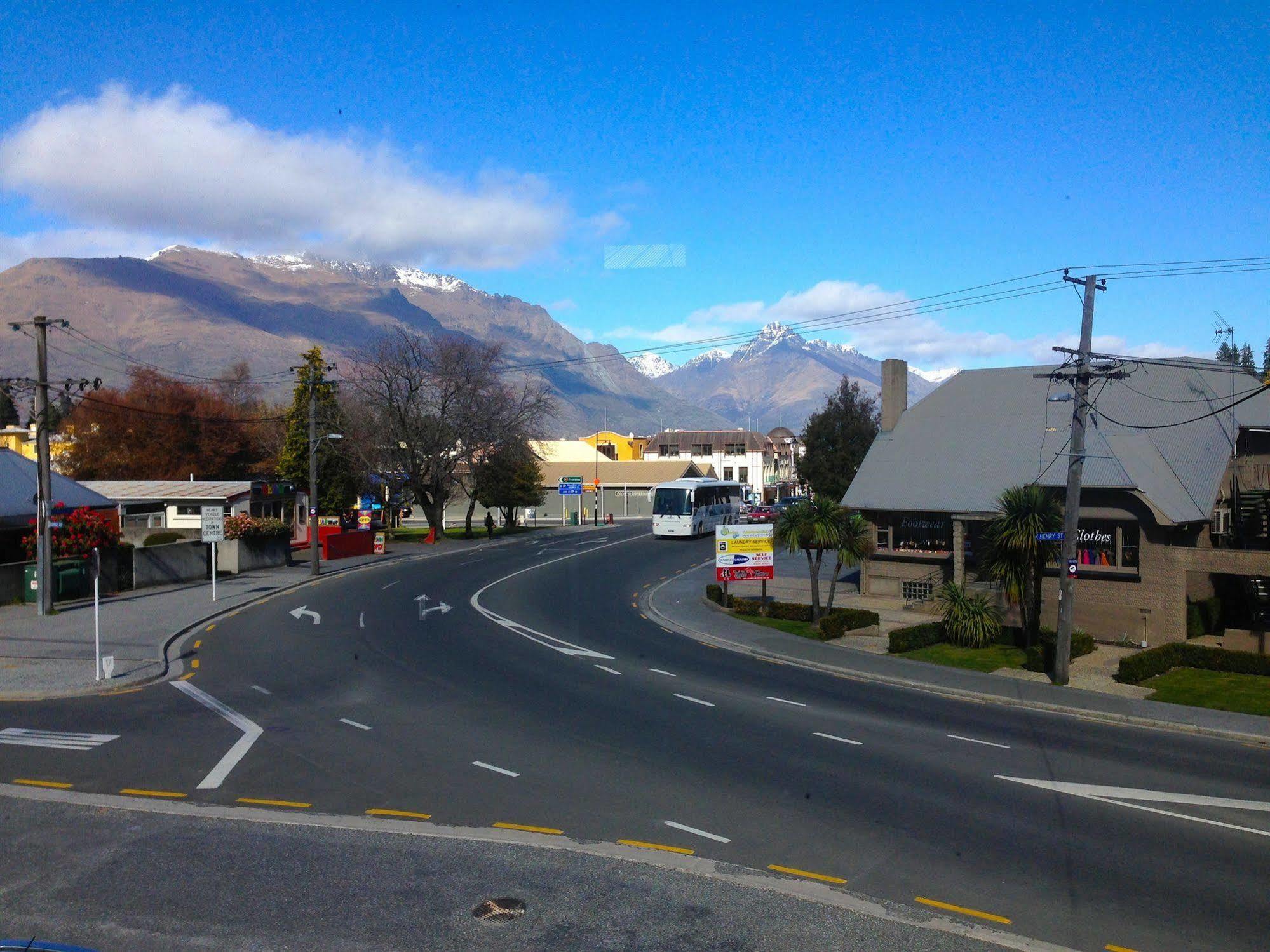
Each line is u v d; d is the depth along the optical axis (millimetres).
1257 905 9312
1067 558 21422
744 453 126062
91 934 8328
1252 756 15812
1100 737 16906
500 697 18406
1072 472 21484
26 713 16859
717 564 31172
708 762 14055
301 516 62250
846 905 9102
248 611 30547
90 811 11648
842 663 23266
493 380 63406
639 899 9180
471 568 44719
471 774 13297
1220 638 26875
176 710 17062
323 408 65625
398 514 79688
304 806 11898
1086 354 20938
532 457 72375
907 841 10938
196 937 8289
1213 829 11695
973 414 34781
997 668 23062
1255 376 32125
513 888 9391
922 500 32094
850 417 57000
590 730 15867
